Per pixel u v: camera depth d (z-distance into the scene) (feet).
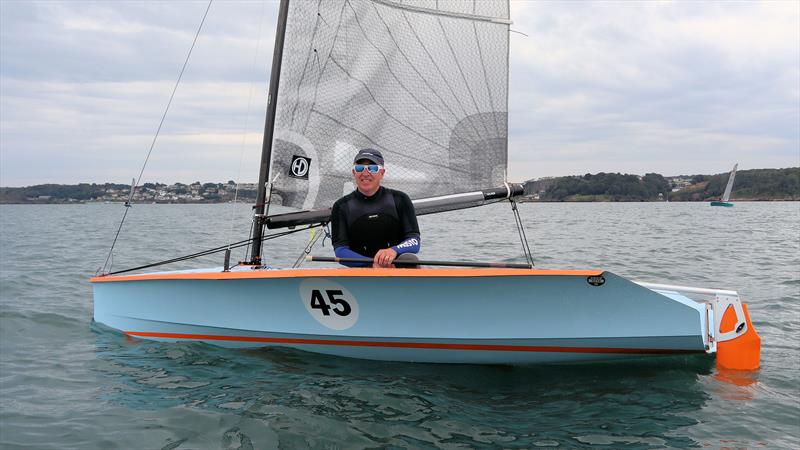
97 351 13.01
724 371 11.34
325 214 13.62
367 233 12.32
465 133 14.25
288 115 13.24
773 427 8.83
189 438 8.43
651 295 10.37
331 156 13.66
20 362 12.31
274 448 8.02
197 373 11.17
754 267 28.09
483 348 11.08
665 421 9.00
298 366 11.44
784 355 12.67
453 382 10.57
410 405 9.46
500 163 14.51
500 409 9.38
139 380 10.94
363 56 13.55
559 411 9.33
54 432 8.77
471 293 10.59
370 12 13.42
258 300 11.84
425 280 10.55
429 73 13.92
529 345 10.93
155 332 13.56
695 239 47.09
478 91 14.19
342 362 11.68
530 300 10.52
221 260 31.14
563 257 32.04
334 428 8.61
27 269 28.37
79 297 20.48
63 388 10.67
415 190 14.07
